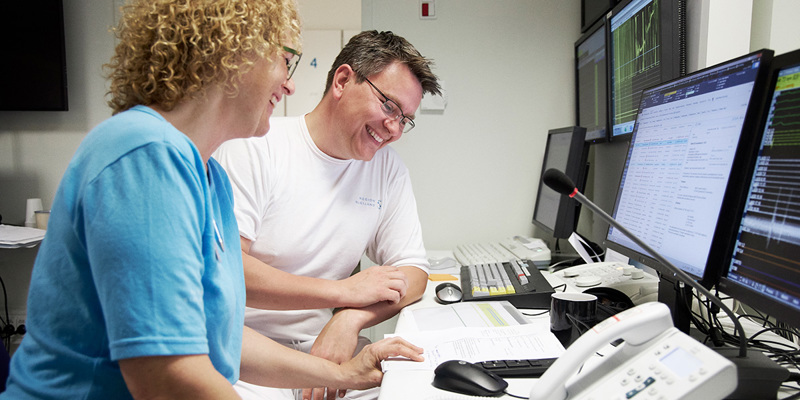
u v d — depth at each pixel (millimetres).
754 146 689
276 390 1047
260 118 683
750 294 655
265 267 1097
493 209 2180
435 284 1451
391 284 1137
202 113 613
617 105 1671
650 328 548
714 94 799
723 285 717
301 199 1225
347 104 1189
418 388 717
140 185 499
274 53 629
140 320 483
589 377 579
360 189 1313
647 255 925
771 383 617
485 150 2162
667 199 897
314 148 1246
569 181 759
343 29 3885
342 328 1053
